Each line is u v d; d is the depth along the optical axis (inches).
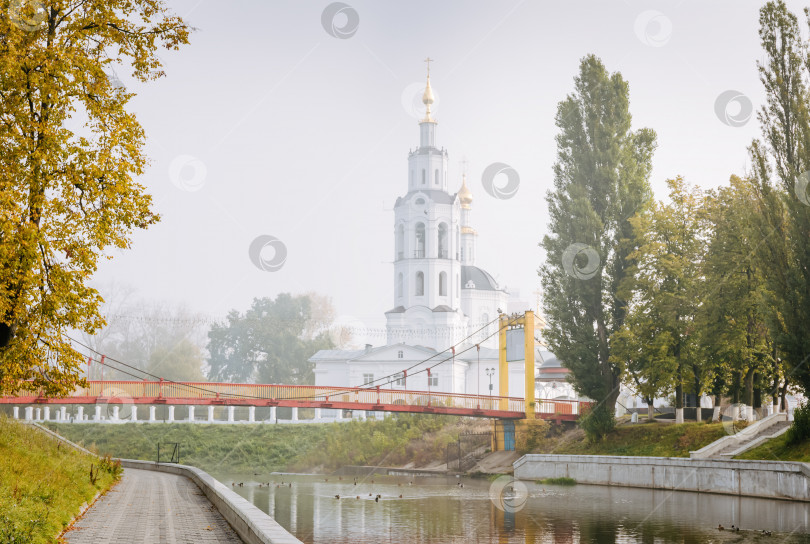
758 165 1672.0
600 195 2294.5
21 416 3225.9
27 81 682.8
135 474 1536.7
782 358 1653.5
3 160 681.6
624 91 2325.3
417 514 1400.1
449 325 4488.2
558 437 2423.7
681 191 2164.1
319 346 4758.9
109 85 732.0
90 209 720.3
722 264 1911.9
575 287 2231.8
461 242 5457.7
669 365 1993.1
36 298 708.7
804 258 1585.9
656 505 1494.8
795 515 1314.0
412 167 4749.0
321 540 1113.4
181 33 759.7
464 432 2778.1
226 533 658.8
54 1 711.1
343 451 2802.7
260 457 2864.2
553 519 1325.0
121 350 4559.5
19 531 528.7
